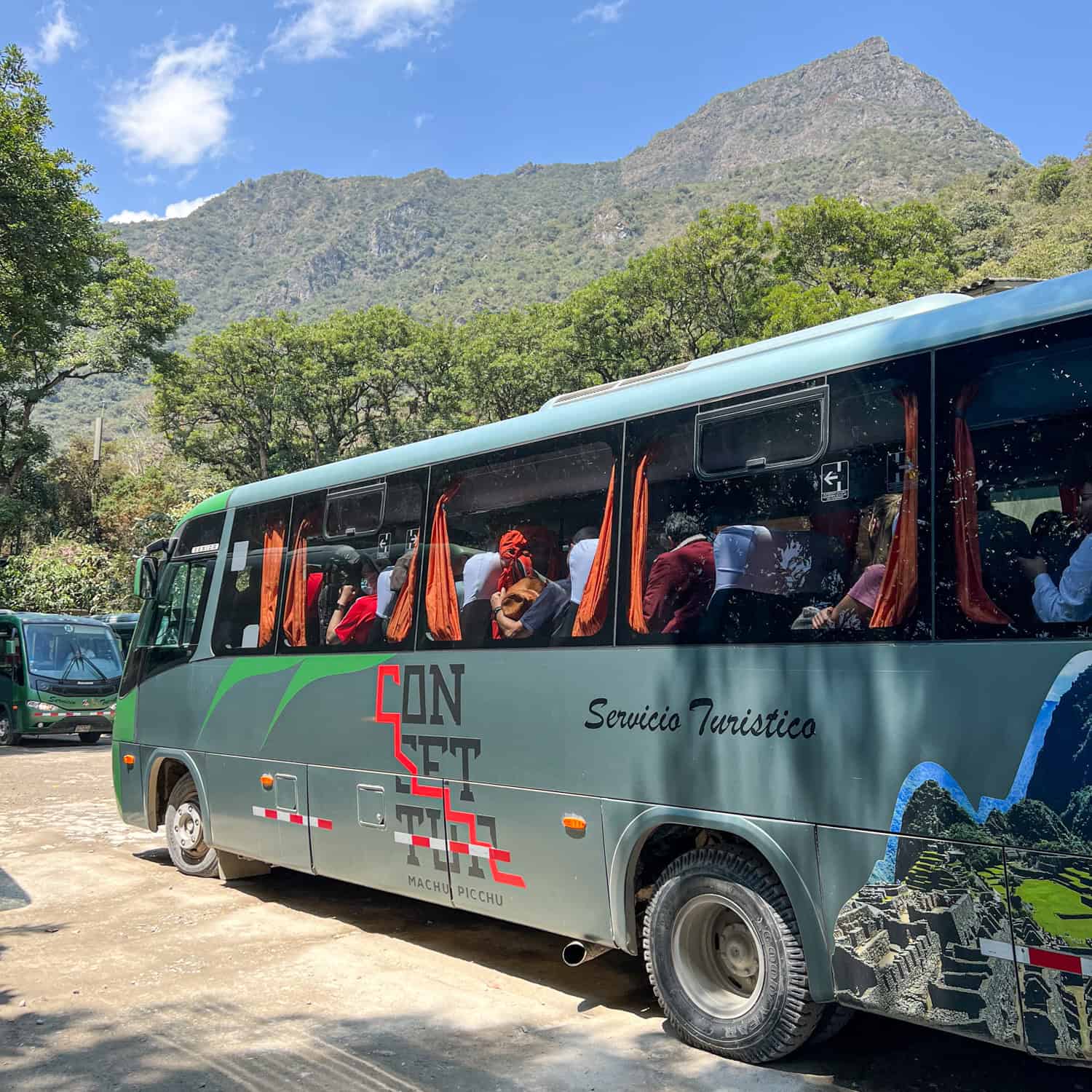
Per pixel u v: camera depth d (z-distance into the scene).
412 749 6.04
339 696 6.66
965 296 4.44
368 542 6.64
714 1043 4.52
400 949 6.39
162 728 8.54
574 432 5.31
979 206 100.56
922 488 3.85
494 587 5.65
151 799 8.73
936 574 3.76
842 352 4.18
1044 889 3.37
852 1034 4.82
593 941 4.98
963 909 3.58
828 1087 4.21
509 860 5.39
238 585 7.89
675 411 4.82
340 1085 4.32
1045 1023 3.37
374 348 56.62
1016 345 3.67
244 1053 4.69
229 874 8.16
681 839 4.90
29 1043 4.84
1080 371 3.50
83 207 26.39
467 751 5.66
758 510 4.41
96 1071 4.50
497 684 5.52
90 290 35.81
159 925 6.96
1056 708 3.38
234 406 56.06
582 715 5.04
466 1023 5.06
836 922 3.96
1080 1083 4.24
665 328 48.81
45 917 7.19
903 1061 4.48
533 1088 4.26
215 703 7.91
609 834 4.86
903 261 40.75
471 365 53.44
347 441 59.47
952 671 3.66
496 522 5.71
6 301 26.48
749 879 4.38
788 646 4.20
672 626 4.68
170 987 5.64
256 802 7.41
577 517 5.24
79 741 21.97
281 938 6.64
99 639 21.22
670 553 4.75
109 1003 5.38
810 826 4.05
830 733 4.00
